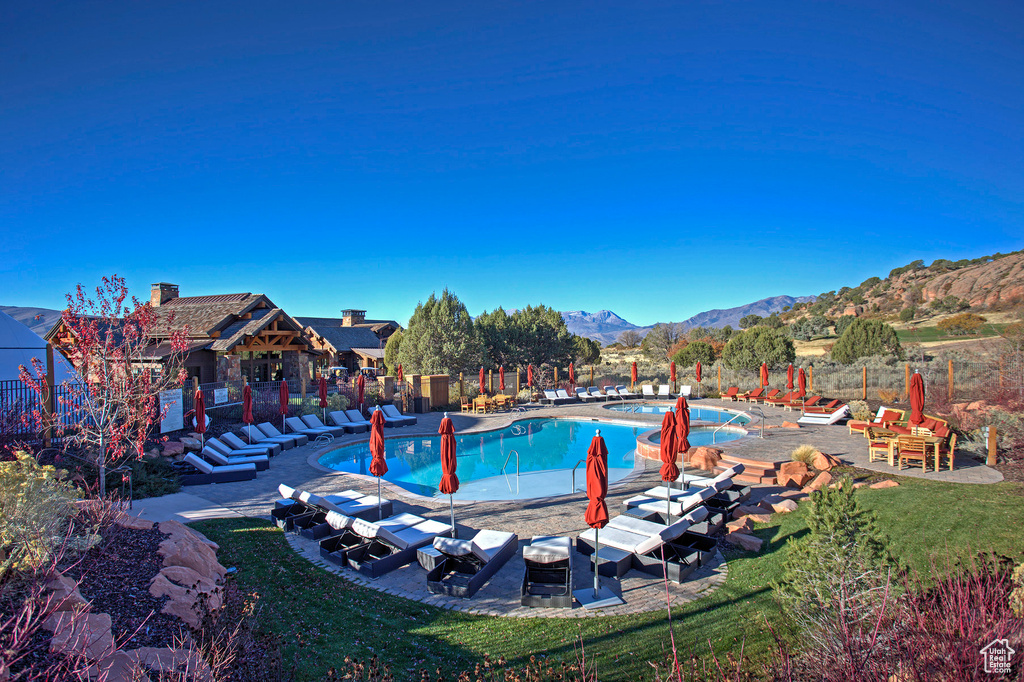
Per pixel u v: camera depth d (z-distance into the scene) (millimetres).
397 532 9000
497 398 27812
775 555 8414
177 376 11234
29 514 5484
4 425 11469
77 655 4309
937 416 17938
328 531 9516
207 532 9273
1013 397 17188
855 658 4066
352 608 6910
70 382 11336
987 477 11938
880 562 5703
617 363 57062
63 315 9430
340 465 17078
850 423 17938
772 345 32938
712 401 28547
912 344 36906
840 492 6203
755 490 12000
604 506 7035
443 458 8703
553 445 20344
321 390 21312
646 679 5410
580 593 7328
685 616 6660
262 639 5652
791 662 4902
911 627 4074
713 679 5137
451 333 33406
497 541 8562
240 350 26969
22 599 4832
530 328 42344
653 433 19328
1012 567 5355
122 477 10750
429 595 7320
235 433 17656
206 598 5664
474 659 5824
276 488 12680
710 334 60812
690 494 10500
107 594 5629
